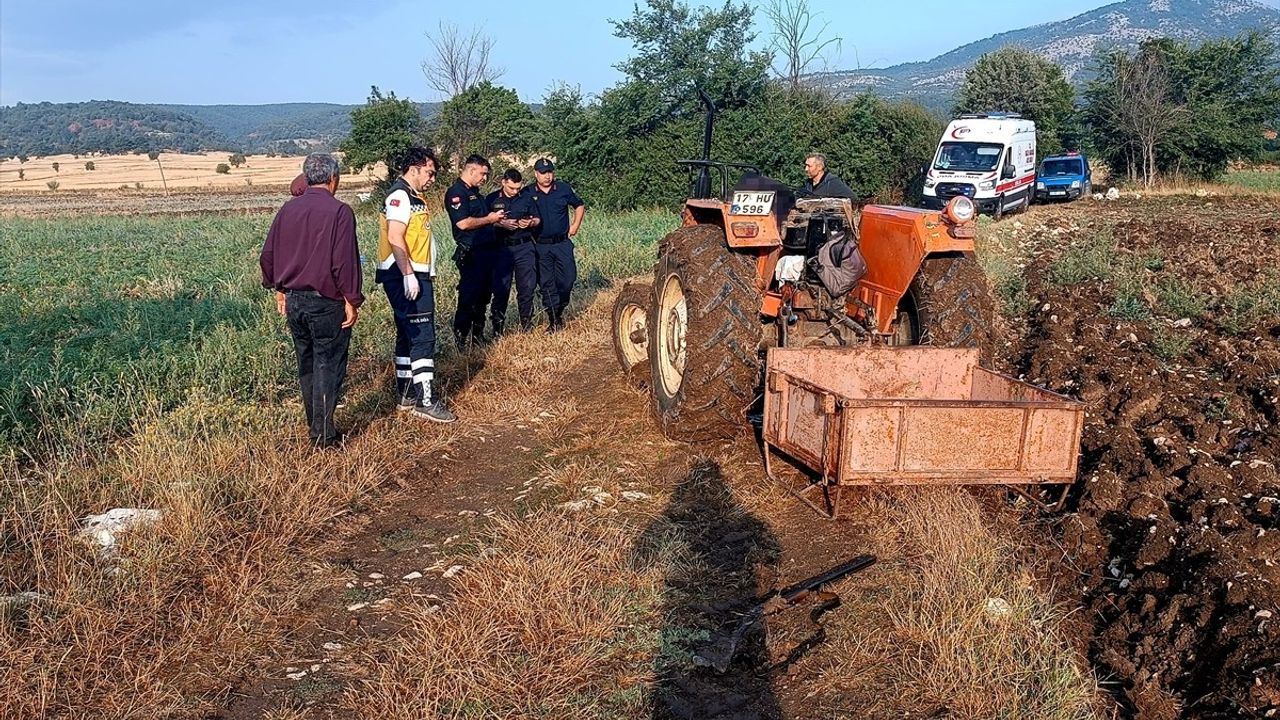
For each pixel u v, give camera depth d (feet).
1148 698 10.52
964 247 17.06
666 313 19.60
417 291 19.07
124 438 18.63
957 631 11.23
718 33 85.10
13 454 16.10
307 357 18.13
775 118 85.71
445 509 16.07
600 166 85.15
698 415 17.60
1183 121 107.55
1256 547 12.84
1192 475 15.43
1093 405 20.59
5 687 10.39
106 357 22.53
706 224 18.94
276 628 12.10
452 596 12.88
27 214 103.86
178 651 11.41
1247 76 111.65
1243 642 10.71
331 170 17.61
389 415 20.25
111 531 13.91
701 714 10.53
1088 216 72.49
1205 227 58.29
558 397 22.21
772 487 16.31
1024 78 127.34
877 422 13.83
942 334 17.51
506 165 94.99
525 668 11.10
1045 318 31.12
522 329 28.14
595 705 10.57
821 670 11.25
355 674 11.21
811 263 18.30
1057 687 10.44
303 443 17.81
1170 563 12.88
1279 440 17.70
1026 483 14.47
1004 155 76.74
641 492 16.46
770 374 15.98
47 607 11.99
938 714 10.37
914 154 97.55
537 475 17.35
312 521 14.96
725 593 13.09
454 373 24.13
